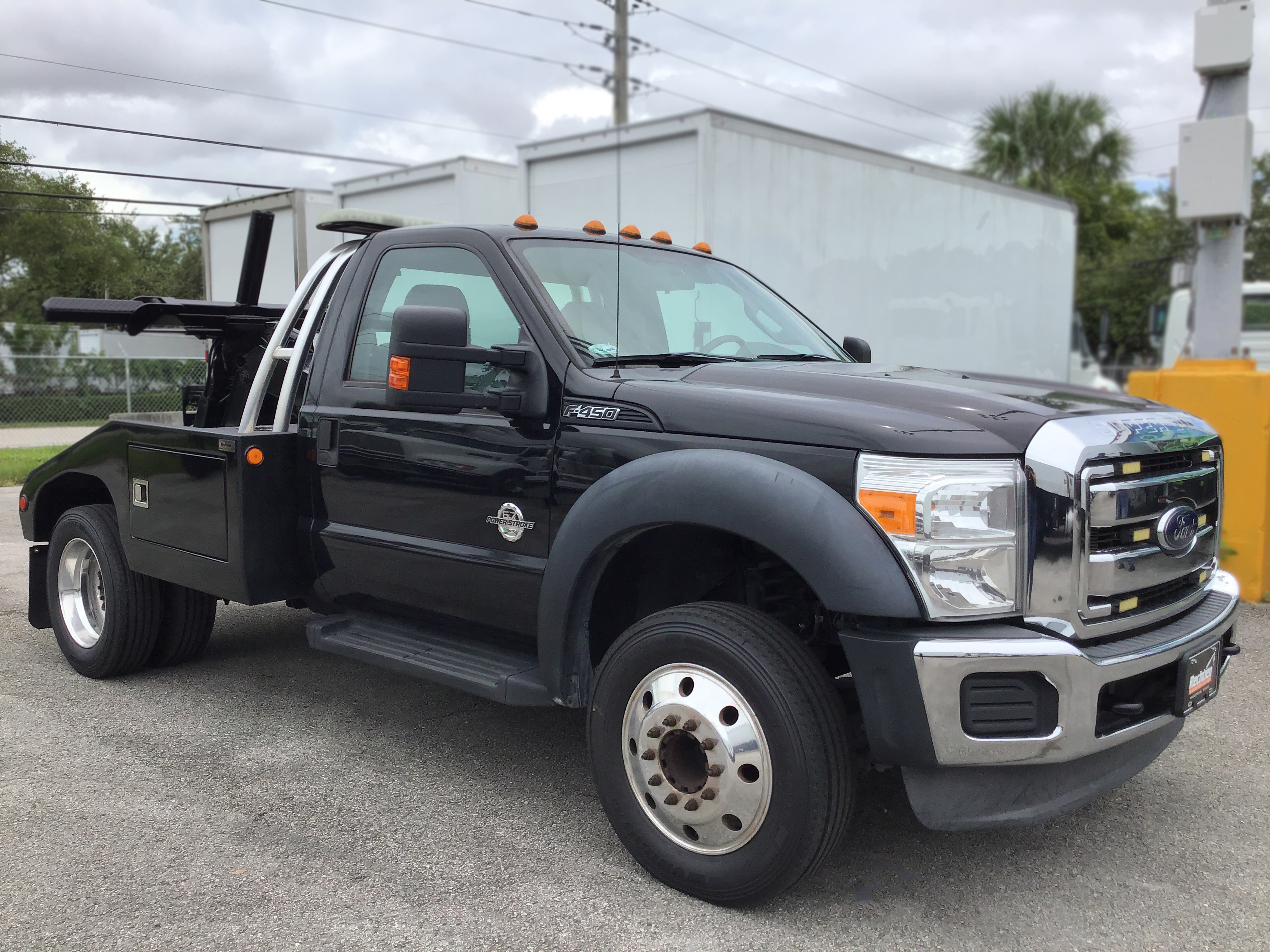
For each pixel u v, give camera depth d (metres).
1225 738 4.13
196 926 2.67
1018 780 2.63
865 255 9.99
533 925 2.70
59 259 29.33
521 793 3.56
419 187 11.02
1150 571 2.77
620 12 18.19
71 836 3.19
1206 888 2.95
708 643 2.72
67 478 4.93
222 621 5.94
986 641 2.48
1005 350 12.76
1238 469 6.28
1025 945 2.64
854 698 3.05
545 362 3.27
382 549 3.69
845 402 2.79
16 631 5.73
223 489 3.96
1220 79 6.96
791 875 2.64
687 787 2.82
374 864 3.03
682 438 2.91
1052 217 13.62
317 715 4.36
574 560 3.01
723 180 8.30
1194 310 7.27
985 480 2.53
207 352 5.34
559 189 9.36
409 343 3.06
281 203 12.09
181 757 3.86
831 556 2.52
